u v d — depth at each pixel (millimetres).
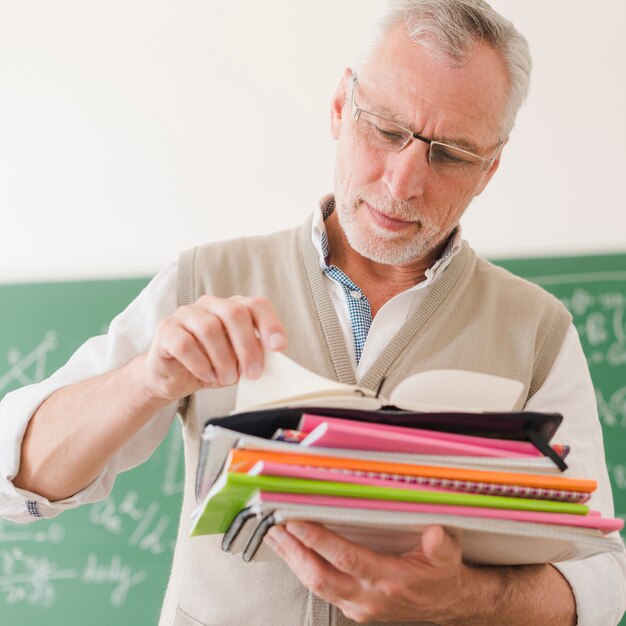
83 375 1165
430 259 1239
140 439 1184
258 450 746
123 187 2314
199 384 888
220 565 1092
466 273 1253
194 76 2324
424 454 782
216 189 2301
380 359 1146
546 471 806
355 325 1187
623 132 2242
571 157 2242
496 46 1132
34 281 2268
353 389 821
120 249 2293
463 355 1169
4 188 2326
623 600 1073
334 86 2293
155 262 2285
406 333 1167
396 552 849
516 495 789
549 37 2260
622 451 2139
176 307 1197
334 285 1214
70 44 2352
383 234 1114
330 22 2297
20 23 2363
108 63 2342
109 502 2188
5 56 2357
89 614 2148
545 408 1188
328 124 2291
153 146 2320
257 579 1069
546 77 2252
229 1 2324
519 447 820
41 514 1083
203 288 1213
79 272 2285
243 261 1248
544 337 1225
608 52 2256
